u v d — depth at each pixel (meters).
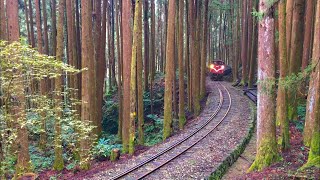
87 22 11.83
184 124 17.95
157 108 23.73
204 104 23.20
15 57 6.84
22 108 8.38
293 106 13.84
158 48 40.47
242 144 12.55
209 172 9.59
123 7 13.34
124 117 13.70
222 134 14.23
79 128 10.53
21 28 27.33
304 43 13.77
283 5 9.61
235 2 33.53
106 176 9.77
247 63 29.73
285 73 9.83
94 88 14.14
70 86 16.70
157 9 40.47
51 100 10.11
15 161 10.55
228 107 20.33
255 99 21.16
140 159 11.20
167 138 15.17
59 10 11.61
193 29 19.75
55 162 11.81
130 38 13.49
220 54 50.22
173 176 9.50
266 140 9.21
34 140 16.91
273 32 8.61
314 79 10.23
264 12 8.45
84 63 11.75
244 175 9.20
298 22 13.78
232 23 35.44
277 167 8.79
